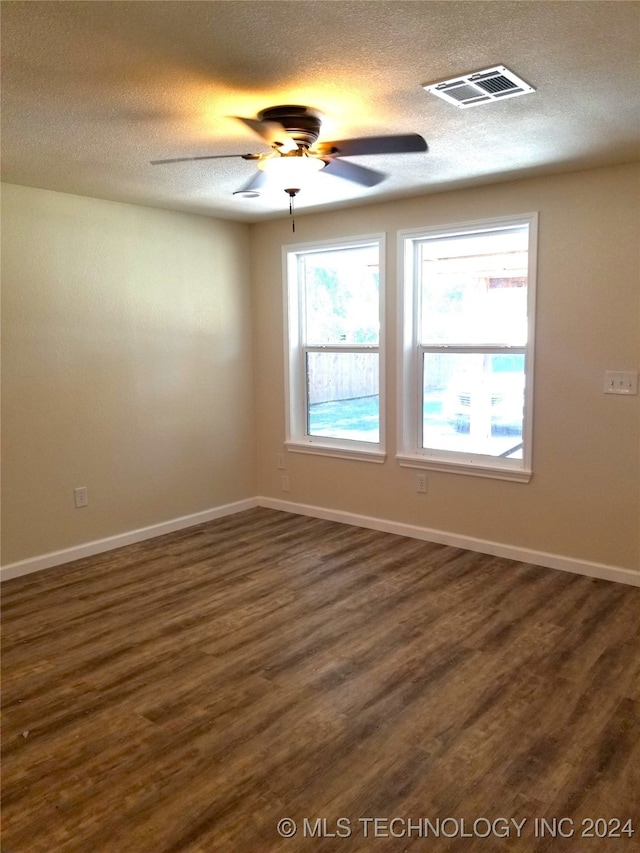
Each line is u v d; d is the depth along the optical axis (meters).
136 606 3.63
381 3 1.80
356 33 1.98
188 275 4.92
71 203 4.16
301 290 5.29
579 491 3.96
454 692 2.73
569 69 2.26
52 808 2.10
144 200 4.36
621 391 3.75
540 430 4.07
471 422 4.50
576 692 2.71
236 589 3.85
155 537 4.84
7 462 4.00
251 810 2.08
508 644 3.13
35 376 4.08
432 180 3.92
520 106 2.63
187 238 4.89
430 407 4.68
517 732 2.46
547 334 3.96
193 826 2.02
